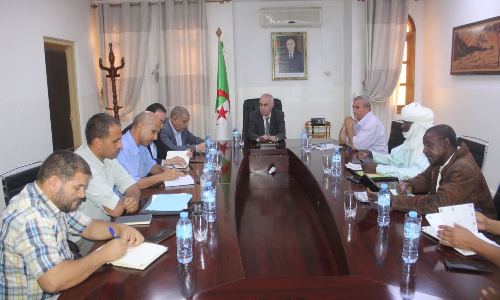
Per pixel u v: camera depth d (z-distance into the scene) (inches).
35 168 86.2
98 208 86.0
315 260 87.3
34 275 53.4
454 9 191.5
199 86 219.6
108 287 52.8
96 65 219.8
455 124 193.5
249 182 143.4
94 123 83.0
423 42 225.3
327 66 234.7
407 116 114.3
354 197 84.4
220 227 73.9
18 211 56.2
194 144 168.4
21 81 147.6
